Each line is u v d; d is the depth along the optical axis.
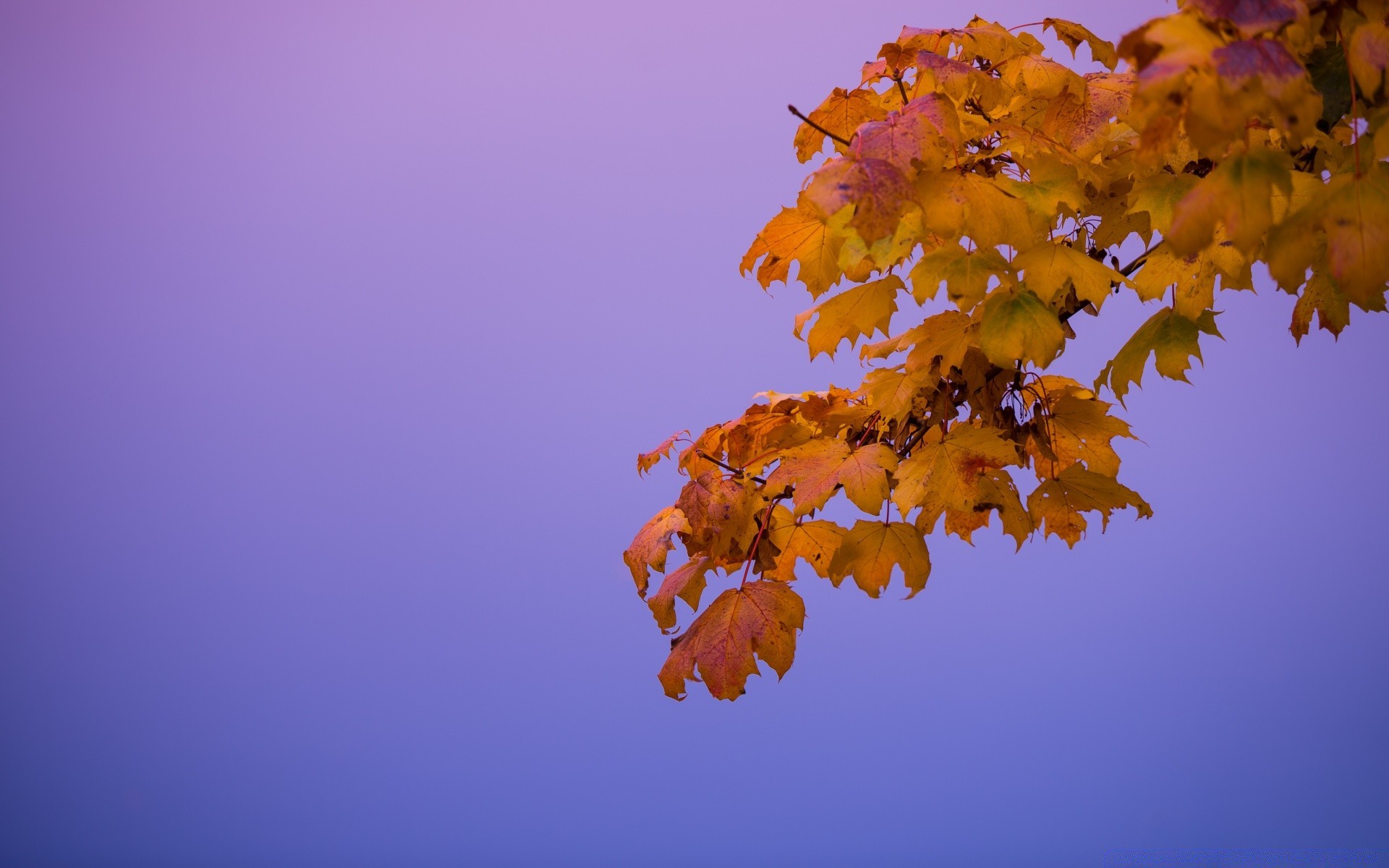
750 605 2.81
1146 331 2.82
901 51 2.75
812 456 2.81
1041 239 2.77
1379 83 2.55
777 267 2.81
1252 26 2.53
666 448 3.00
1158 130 2.54
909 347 2.85
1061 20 2.76
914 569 2.78
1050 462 2.89
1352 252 2.58
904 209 2.63
